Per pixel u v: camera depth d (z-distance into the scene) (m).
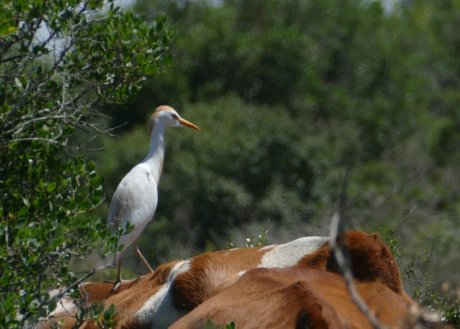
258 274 16.22
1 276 15.58
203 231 40.66
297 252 18.22
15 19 17.42
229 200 41.25
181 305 18.41
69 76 17.95
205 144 42.97
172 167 42.25
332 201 39.59
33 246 15.48
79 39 18.00
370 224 27.64
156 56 18.80
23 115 17.77
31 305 15.84
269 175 42.41
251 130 43.81
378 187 37.47
